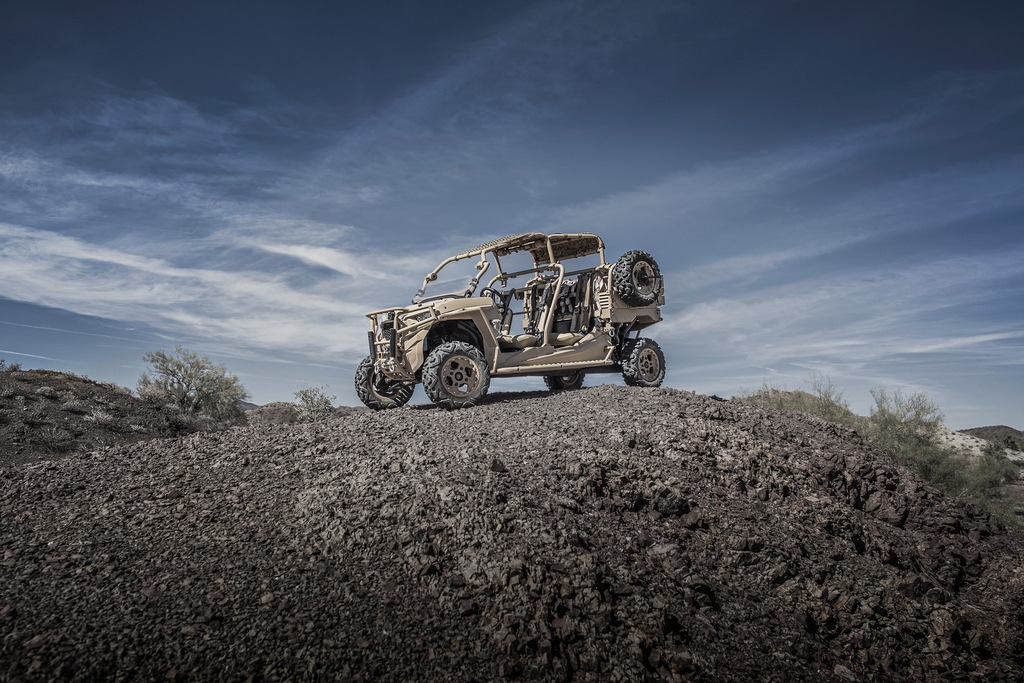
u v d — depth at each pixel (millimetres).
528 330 9352
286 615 3035
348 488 4199
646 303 9156
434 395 7055
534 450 5039
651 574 3699
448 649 2906
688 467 4906
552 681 2805
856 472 5434
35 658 2711
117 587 3238
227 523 3867
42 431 8586
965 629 3846
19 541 3783
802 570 3979
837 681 3150
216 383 13070
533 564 3469
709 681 2977
